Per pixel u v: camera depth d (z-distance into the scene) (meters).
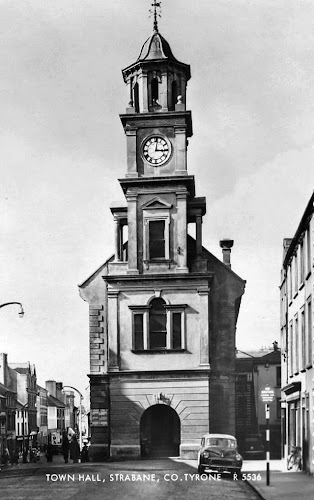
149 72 48.38
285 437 46.72
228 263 56.75
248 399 72.25
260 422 71.69
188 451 43.94
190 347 45.00
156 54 48.72
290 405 42.84
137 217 46.56
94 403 45.97
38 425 131.62
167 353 45.00
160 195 46.66
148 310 45.44
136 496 22.98
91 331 46.72
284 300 48.78
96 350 46.50
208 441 33.12
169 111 47.31
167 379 44.72
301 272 37.94
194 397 44.41
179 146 47.12
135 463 40.94
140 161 47.16
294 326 41.19
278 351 75.25
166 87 48.16
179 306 45.19
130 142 47.34
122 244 47.62
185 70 49.22
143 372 44.72
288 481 29.69
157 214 46.44
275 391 72.19
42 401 138.00
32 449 71.88
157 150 47.25
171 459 43.78
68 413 164.50
